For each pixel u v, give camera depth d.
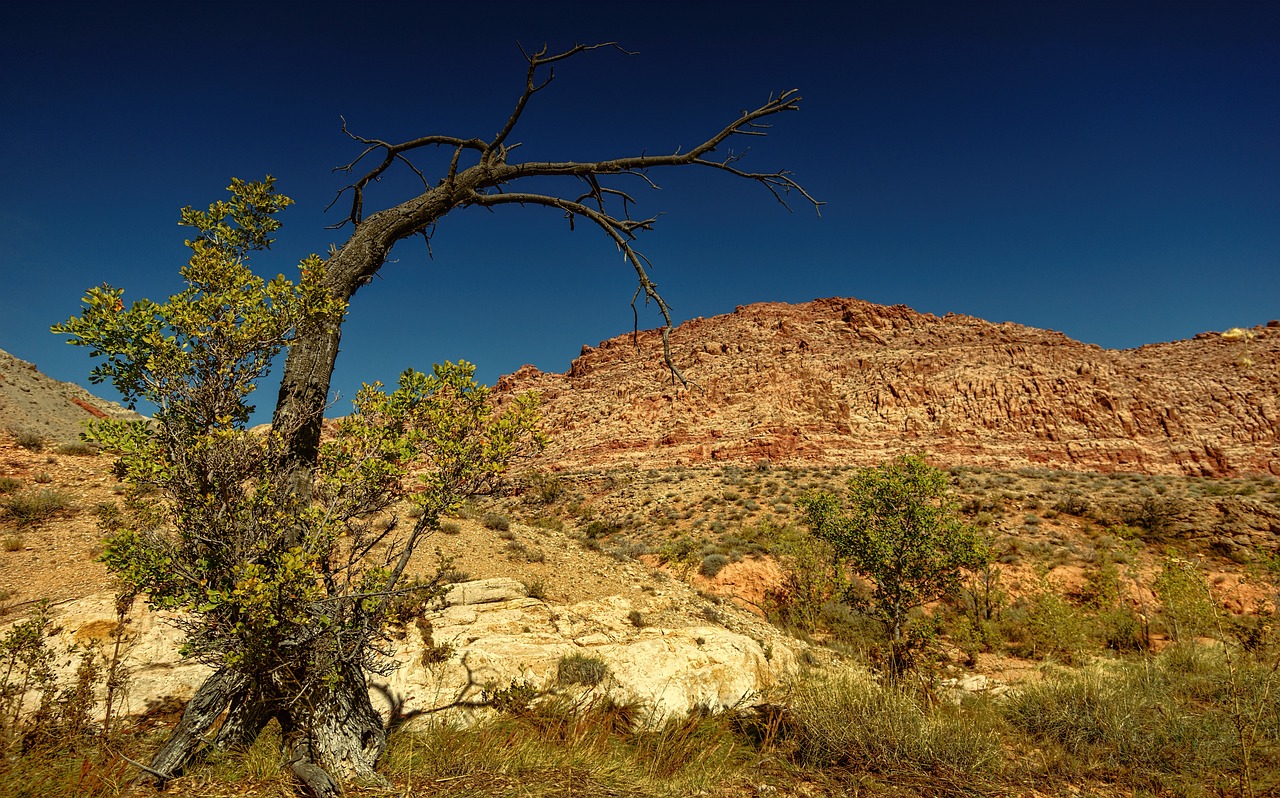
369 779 3.85
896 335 89.12
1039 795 4.53
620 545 30.05
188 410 3.70
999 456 57.62
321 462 4.31
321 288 4.07
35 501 10.06
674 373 4.99
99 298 3.46
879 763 4.84
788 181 5.27
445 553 11.31
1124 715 5.75
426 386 4.52
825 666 9.28
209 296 3.68
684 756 5.25
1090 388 64.50
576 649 8.20
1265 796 4.48
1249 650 8.34
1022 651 11.92
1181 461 55.50
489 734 5.29
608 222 5.29
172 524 3.88
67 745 4.24
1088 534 28.91
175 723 5.47
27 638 4.70
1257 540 25.69
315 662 3.72
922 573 11.70
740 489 43.56
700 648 8.62
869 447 61.06
